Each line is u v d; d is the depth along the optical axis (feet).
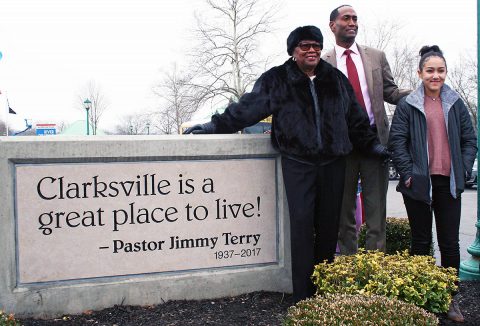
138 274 12.24
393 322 7.76
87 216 11.91
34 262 11.60
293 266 12.11
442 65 12.15
